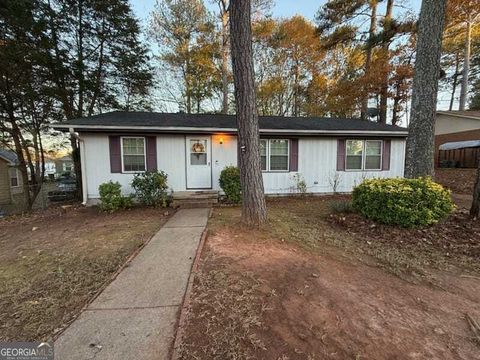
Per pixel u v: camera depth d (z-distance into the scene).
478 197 5.18
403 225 4.97
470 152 14.77
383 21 13.10
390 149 10.24
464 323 2.40
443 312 2.57
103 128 7.91
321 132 9.32
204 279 3.01
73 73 11.74
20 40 10.15
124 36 12.96
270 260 3.58
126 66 13.18
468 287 3.11
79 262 3.74
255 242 4.27
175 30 17.25
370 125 10.74
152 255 3.82
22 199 16.19
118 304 2.55
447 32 15.68
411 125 6.94
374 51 15.88
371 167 10.24
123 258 3.82
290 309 2.48
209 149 9.07
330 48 15.45
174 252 3.91
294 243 4.32
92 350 1.94
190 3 16.94
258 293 2.73
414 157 6.86
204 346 1.97
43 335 2.15
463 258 3.89
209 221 5.80
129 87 14.04
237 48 4.75
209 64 18.19
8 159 16.61
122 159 8.48
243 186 5.07
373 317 2.43
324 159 9.90
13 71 10.12
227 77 17.56
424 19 6.61
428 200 4.95
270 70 20.86
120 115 9.89
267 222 5.19
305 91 20.86
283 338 2.08
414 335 2.20
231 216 6.24
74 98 12.31
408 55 14.83
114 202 7.45
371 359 1.91
